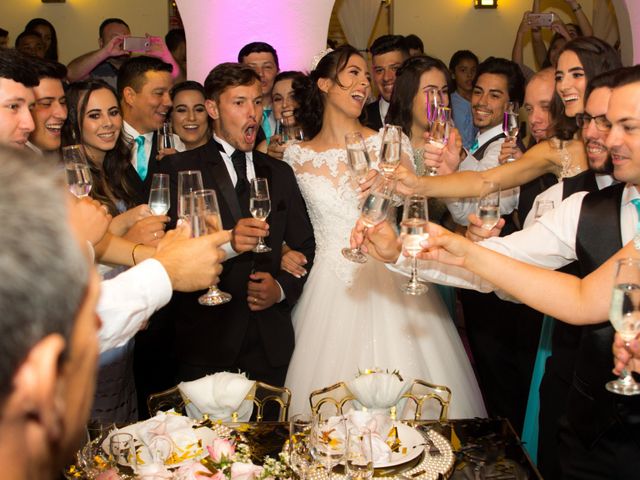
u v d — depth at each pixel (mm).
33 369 570
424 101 3707
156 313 3650
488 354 3803
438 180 3045
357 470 1768
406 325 3229
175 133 4410
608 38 8305
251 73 3184
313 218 3383
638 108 1829
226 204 3154
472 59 7031
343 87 3293
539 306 1957
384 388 2328
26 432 587
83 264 616
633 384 1833
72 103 3129
